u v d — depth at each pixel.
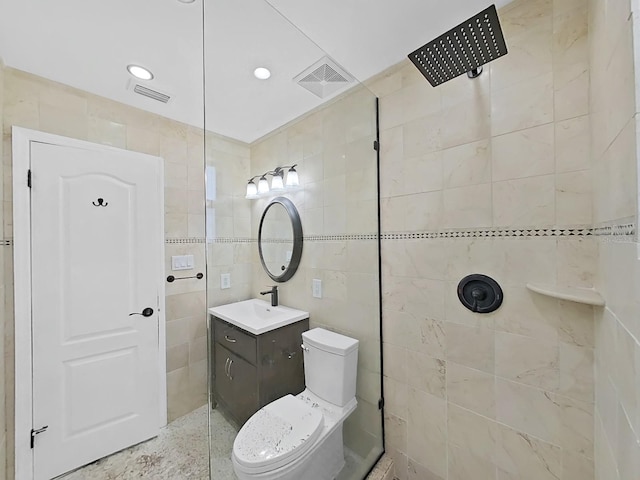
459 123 1.25
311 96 1.57
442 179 1.31
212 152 1.45
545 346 1.04
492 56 1.01
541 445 1.05
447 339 1.30
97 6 1.08
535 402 1.07
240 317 1.51
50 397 1.53
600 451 0.87
